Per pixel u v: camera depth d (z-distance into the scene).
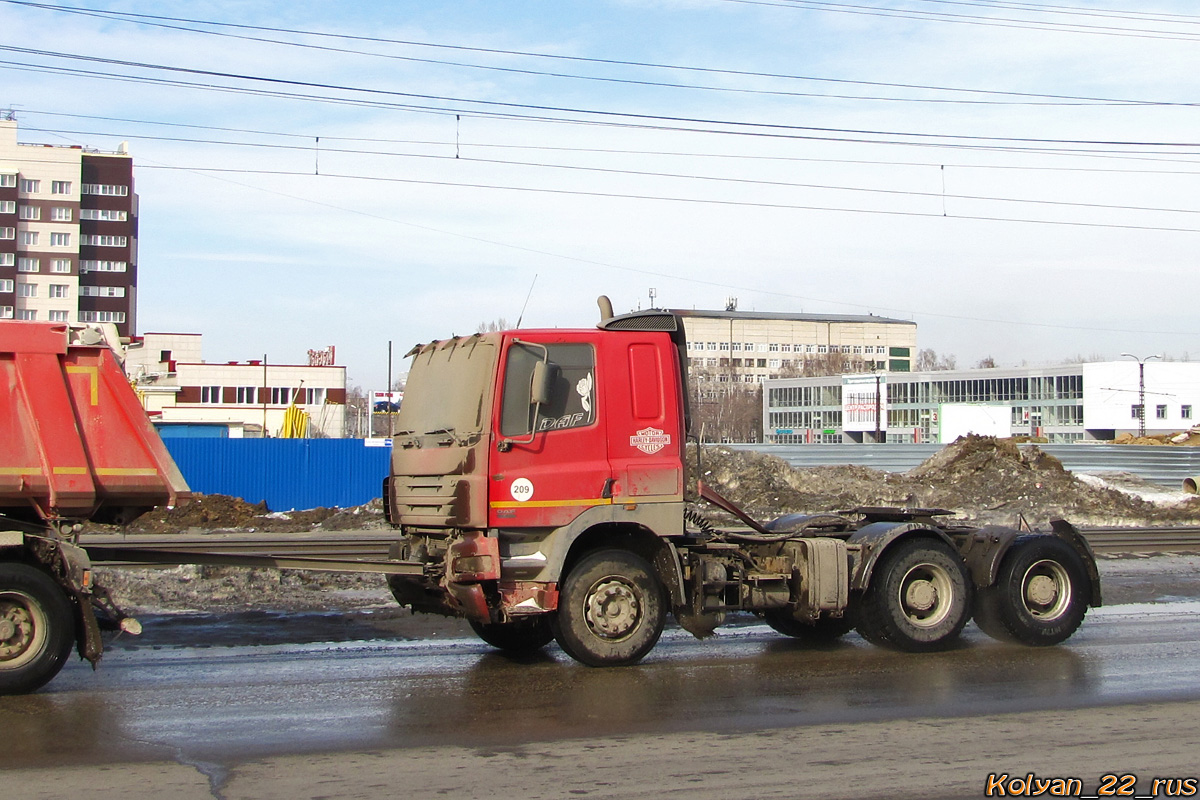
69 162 89.69
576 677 9.43
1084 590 11.29
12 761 6.66
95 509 8.90
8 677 8.31
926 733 7.38
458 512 9.59
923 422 98.81
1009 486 31.55
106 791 6.04
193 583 14.73
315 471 32.97
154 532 26.27
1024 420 91.81
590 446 9.85
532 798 5.93
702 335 138.75
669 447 10.14
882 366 146.00
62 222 89.38
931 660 10.30
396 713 8.00
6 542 8.41
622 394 10.03
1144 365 85.12
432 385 10.54
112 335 9.20
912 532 10.80
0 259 87.88
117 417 8.96
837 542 10.60
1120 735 7.32
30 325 8.77
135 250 95.31
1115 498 31.28
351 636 11.80
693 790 6.09
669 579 10.06
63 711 8.05
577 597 9.70
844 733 7.38
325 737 7.27
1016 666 9.94
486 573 9.43
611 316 10.64
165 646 11.14
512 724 7.66
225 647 11.09
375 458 33.31
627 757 6.77
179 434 50.88
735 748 6.98
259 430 70.44
